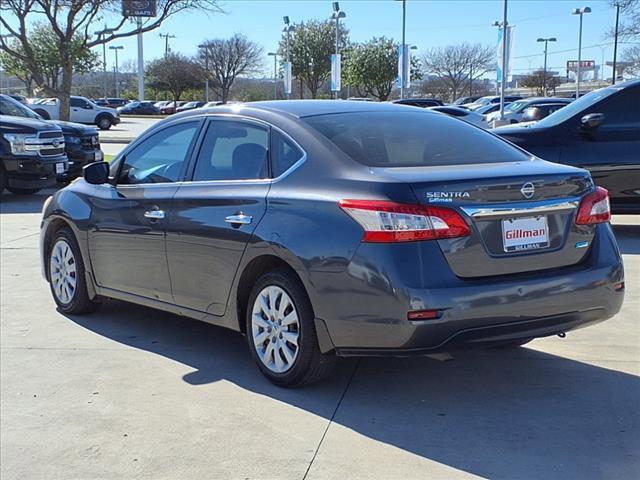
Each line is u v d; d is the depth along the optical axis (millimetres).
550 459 3596
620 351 5156
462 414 4137
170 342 5527
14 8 17953
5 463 3711
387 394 4438
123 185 5668
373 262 3863
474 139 4891
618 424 3980
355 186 4043
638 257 8117
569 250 4273
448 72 71250
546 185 4188
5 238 9844
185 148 5266
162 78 75938
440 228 3863
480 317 3896
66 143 15195
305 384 4445
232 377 4773
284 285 4340
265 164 4656
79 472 3607
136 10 18609
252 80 72500
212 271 4793
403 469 3518
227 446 3811
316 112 4840
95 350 5352
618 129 8727
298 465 3586
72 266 6152
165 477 3523
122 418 4188
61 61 18688
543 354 5121
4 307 6508
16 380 4789
